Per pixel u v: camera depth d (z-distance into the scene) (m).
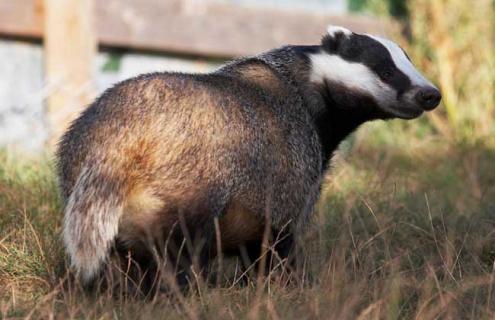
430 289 17.92
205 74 19.70
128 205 17.98
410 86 20.95
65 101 38.22
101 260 18.09
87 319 16.52
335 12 46.97
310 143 20.30
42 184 25.00
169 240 18.27
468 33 43.06
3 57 40.22
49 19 38.47
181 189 17.98
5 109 38.78
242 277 20.38
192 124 18.09
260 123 19.14
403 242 22.80
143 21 42.12
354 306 17.27
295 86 20.67
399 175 30.58
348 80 21.06
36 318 16.98
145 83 18.50
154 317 17.06
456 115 41.41
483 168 33.53
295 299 18.31
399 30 44.78
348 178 28.59
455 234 22.91
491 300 18.31
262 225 19.56
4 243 21.47
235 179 18.50
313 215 22.11
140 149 17.83
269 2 46.50
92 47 39.03
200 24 43.12
